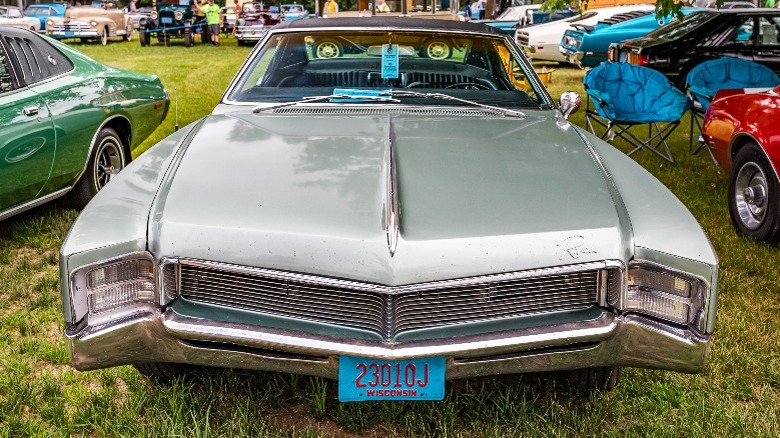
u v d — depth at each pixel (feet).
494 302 7.59
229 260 7.62
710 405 8.98
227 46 74.33
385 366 7.55
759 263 14.01
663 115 22.16
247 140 9.67
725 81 24.61
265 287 7.65
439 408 8.82
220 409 8.68
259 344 7.47
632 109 23.32
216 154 9.21
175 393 8.81
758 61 29.73
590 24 47.42
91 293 7.67
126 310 7.79
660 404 8.98
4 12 72.74
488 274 7.47
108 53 63.46
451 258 7.43
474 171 8.71
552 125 10.75
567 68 49.85
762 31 29.73
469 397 8.96
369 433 8.52
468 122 10.64
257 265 7.57
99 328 7.66
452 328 7.54
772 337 10.94
